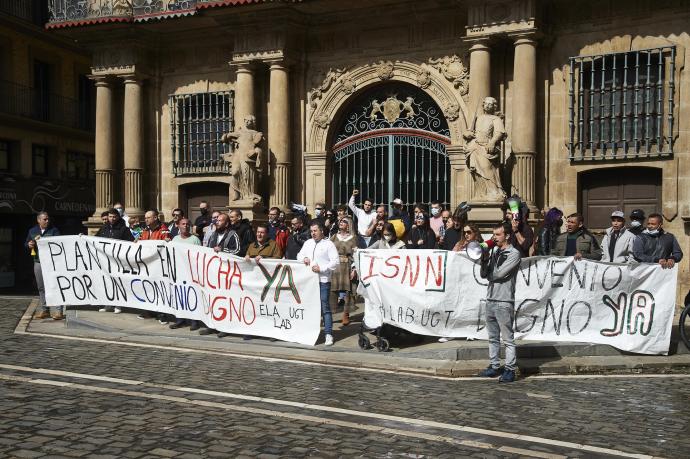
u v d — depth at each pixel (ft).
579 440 23.35
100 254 47.24
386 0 61.87
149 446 22.18
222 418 25.36
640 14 55.57
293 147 68.03
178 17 67.21
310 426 24.52
